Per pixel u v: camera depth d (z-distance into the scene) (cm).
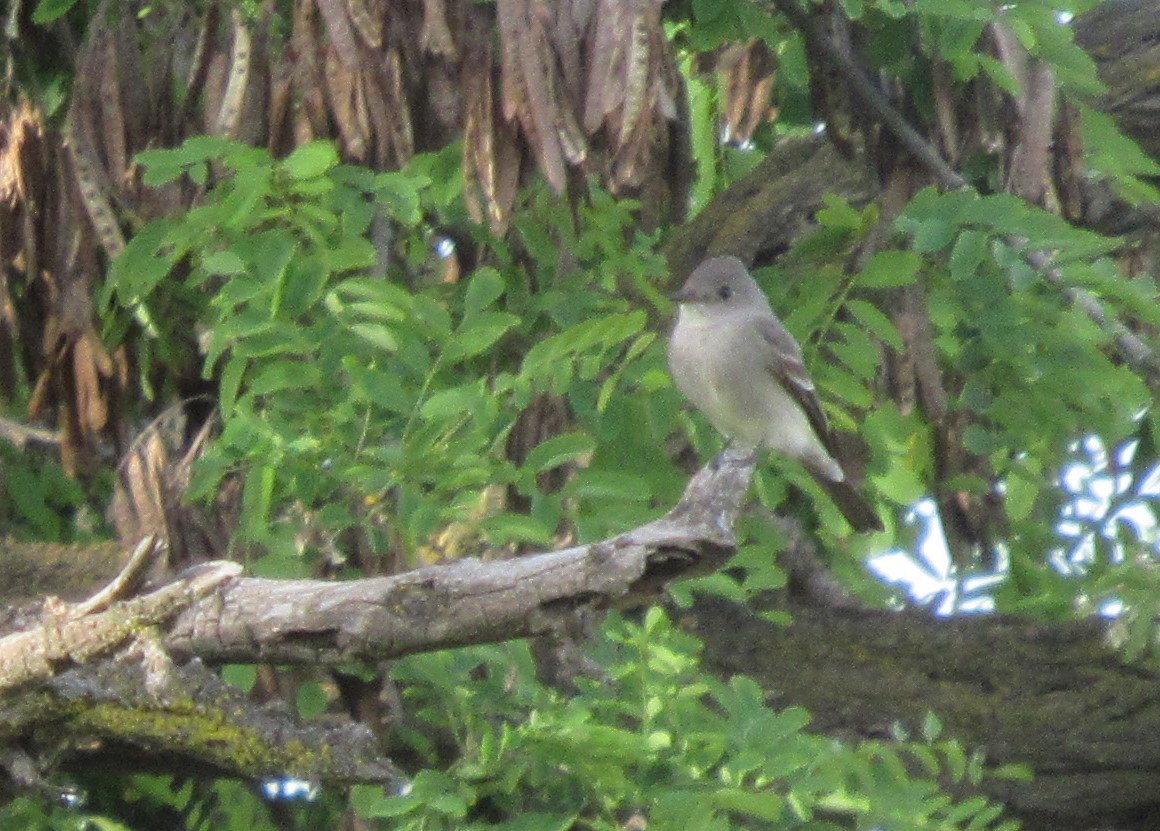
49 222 1067
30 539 1209
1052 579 1258
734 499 743
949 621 1152
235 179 975
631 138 909
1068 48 1041
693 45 1155
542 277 1145
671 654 958
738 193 1247
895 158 1121
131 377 1136
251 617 749
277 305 980
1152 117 1205
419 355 968
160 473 1045
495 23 944
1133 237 1230
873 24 1111
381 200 989
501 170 946
